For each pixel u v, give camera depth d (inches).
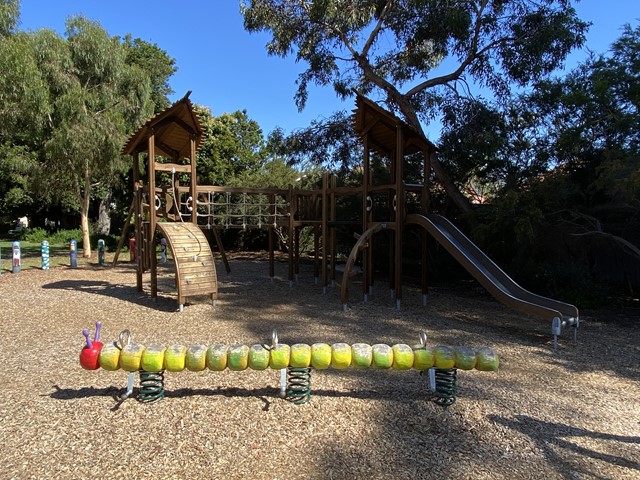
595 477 121.7
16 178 1101.7
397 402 167.3
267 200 813.9
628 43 339.6
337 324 305.3
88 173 678.5
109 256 762.2
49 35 607.2
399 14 508.7
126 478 116.8
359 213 611.2
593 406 171.8
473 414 158.9
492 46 489.4
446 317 338.6
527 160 472.4
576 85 414.6
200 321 305.1
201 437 138.3
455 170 516.1
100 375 192.9
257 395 170.9
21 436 138.3
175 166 375.2
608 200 393.4
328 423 148.9
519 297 312.5
